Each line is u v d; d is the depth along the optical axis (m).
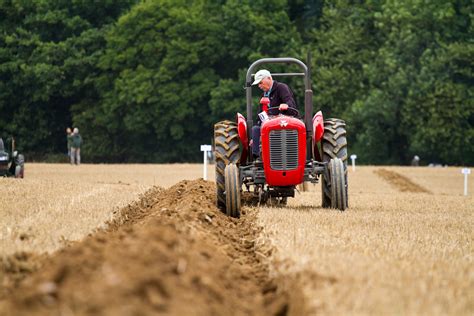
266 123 36.62
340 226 30.44
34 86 195.50
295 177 36.78
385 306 15.98
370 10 187.38
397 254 23.16
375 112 164.50
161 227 20.77
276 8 187.25
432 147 164.25
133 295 14.34
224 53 183.25
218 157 37.06
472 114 166.12
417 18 171.75
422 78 164.38
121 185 54.91
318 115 39.03
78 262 16.56
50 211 33.84
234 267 21.08
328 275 18.75
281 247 23.34
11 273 20.62
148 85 178.62
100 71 196.38
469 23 177.25
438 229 32.31
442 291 17.80
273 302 17.94
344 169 38.62
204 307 15.09
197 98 182.00
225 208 37.12
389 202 51.53
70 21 198.25
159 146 193.12
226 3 186.50
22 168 67.69
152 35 184.88
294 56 173.75
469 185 100.56
